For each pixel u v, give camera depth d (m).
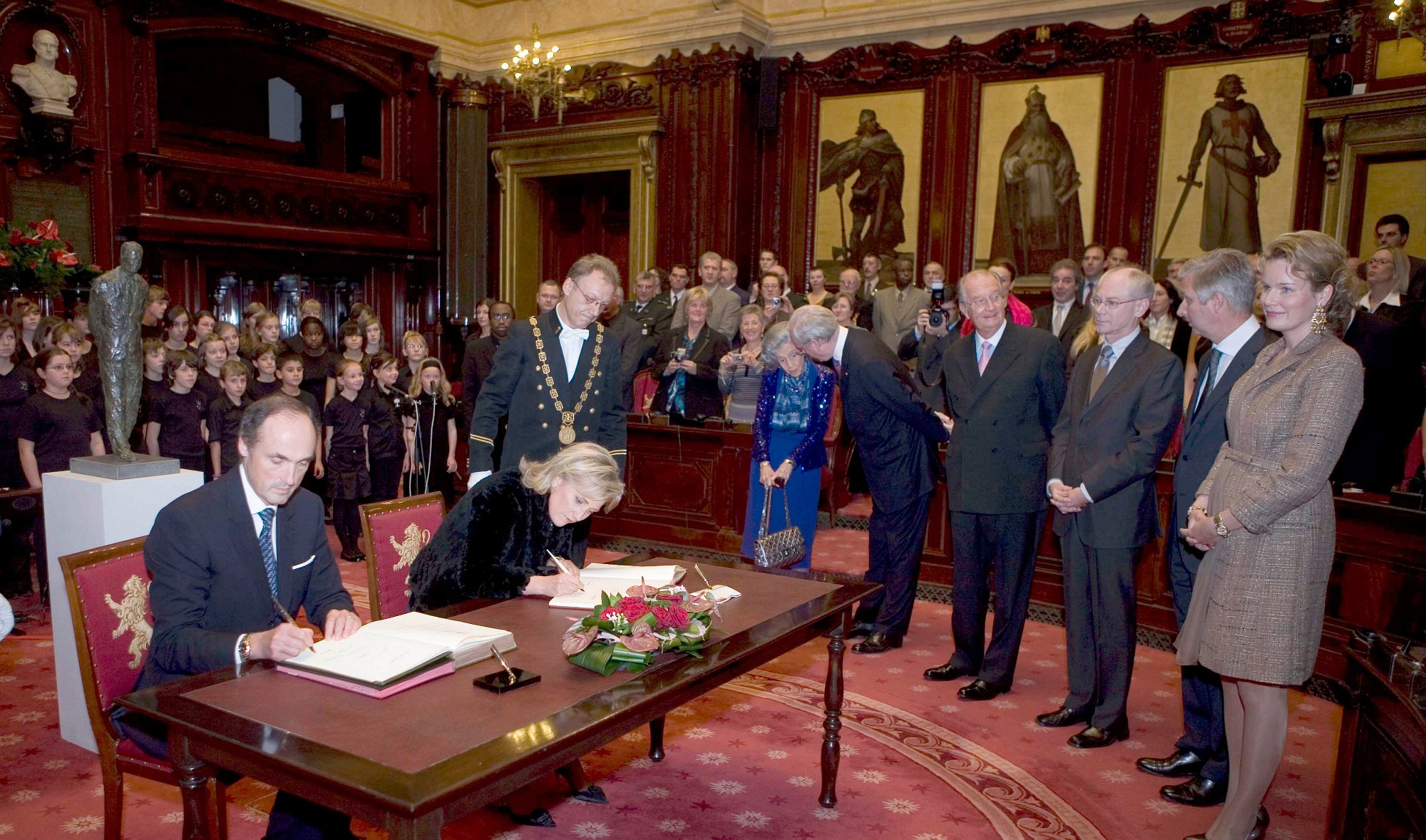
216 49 10.20
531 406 3.72
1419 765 1.81
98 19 9.05
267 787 3.27
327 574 2.64
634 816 3.05
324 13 10.46
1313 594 2.56
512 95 11.70
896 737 3.68
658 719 3.42
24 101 8.62
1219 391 3.09
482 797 1.66
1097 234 9.17
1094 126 9.12
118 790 2.55
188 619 2.31
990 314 3.94
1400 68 7.82
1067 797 3.21
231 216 10.00
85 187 9.05
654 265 10.84
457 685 2.03
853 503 8.16
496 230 11.99
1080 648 3.74
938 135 9.76
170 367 5.96
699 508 6.46
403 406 6.65
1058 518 3.70
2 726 3.68
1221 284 3.04
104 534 3.32
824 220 10.42
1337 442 2.46
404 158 11.61
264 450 2.32
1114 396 3.50
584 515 2.76
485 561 2.73
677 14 10.48
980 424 3.99
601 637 2.18
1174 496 3.24
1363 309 5.46
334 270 11.02
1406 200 7.77
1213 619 2.67
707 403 6.90
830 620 2.84
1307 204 8.28
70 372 5.30
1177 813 3.10
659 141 10.72
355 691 1.97
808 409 4.45
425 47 11.44
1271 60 8.34
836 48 10.23
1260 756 2.62
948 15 9.59
